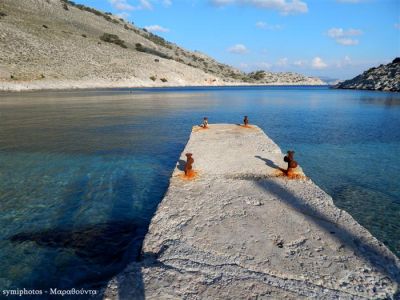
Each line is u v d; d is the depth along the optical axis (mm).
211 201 6137
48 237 6836
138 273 3904
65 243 6594
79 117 26641
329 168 11867
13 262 5906
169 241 4688
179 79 115438
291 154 7629
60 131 19891
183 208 5820
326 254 4277
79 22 140875
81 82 78750
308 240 4648
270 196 6371
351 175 11055
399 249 6320
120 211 8172
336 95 58500
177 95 59562
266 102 43281
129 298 3432
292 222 5223
